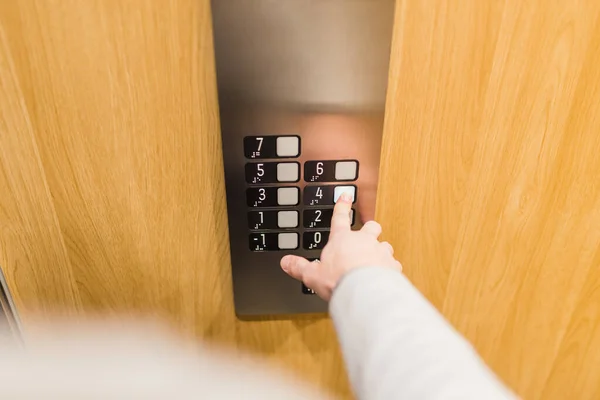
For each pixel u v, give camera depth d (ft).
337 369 1.59
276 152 1.15
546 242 1.39
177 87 1.08
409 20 1.05
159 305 1.39
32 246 1.22
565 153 1.24
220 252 1.31
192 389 1.55
